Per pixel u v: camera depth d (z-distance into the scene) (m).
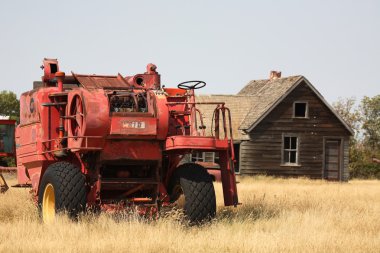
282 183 49.81
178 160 16.98
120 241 13.18
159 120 15.97
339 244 13.35
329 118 60.03
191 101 16.98
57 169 15.88
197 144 15.70
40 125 17.16
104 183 16.14
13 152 26.89
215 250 12.75
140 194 17.19
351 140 82.38
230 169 16.41
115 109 16.09
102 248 12.55
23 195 21.30
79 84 18.59
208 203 15.92
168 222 15.05
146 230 14.34
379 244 13.51
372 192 30.73
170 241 13.34
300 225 15.94
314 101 59.81
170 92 18.08
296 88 59.50
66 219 15.16
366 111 87.56
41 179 17.38
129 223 14.88
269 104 58.81
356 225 16.27
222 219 16.58
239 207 19.56
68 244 12.95
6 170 22.86
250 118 58.81
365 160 72.00
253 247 12.89
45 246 12.73
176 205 17.06
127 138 15.91
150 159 16.20
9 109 113.06
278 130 59.03
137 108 16.05
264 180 53.97
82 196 15.70
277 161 58.94
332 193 28.94
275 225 16.00
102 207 15.91
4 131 26.88
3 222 16.48
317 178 59.53
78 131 16.06
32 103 17.73
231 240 13.62
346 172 59.78
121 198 16.84
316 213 17.92
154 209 16.17
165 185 17.20
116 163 16.14
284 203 20.69
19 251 12.32
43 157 17.16
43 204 16.47
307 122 59.56
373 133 87.38
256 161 58.56
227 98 60.72
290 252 12.59
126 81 17.62
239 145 59.22
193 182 15.97
